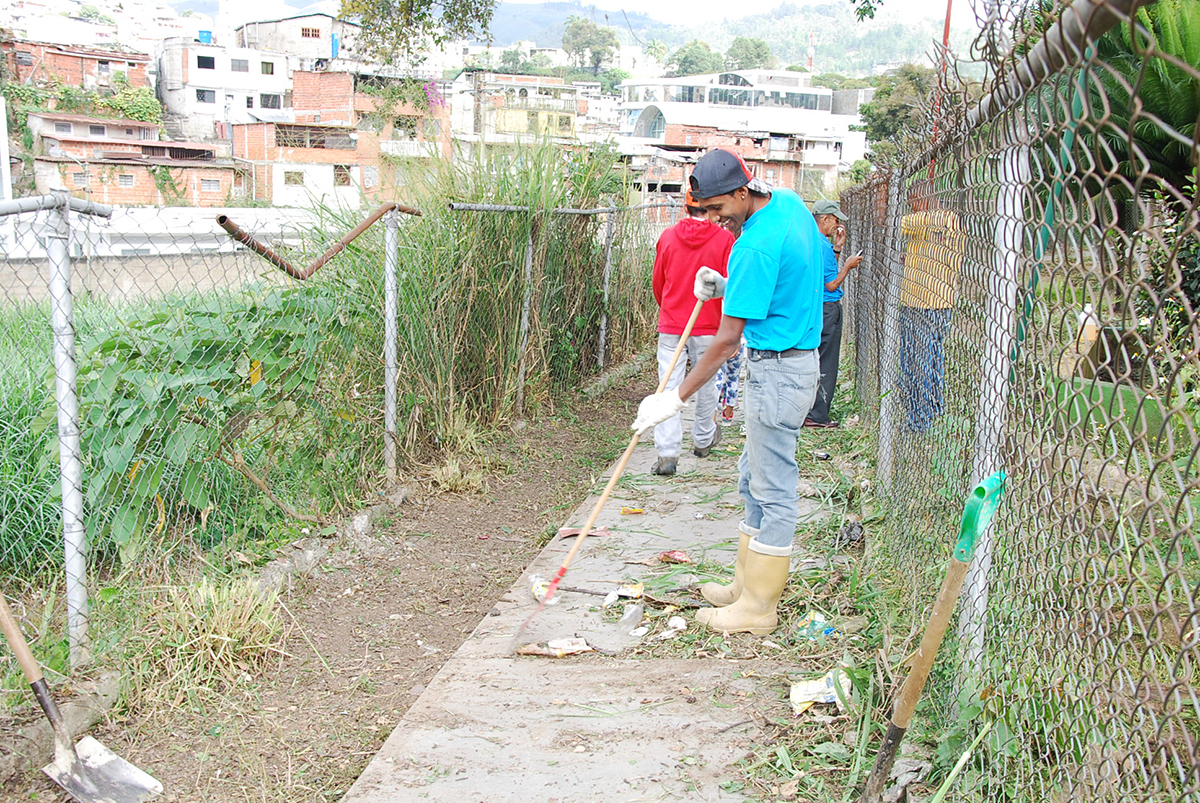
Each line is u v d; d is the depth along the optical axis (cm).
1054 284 202
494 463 687
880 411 566
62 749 300
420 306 636
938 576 351
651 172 5647
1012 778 254
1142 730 164
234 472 488
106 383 409
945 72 353
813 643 384
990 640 285
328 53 8819
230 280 483
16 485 423
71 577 355
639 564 486
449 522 580
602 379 985
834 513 539
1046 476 213
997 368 265
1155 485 150
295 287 521
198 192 4822
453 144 766
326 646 415
